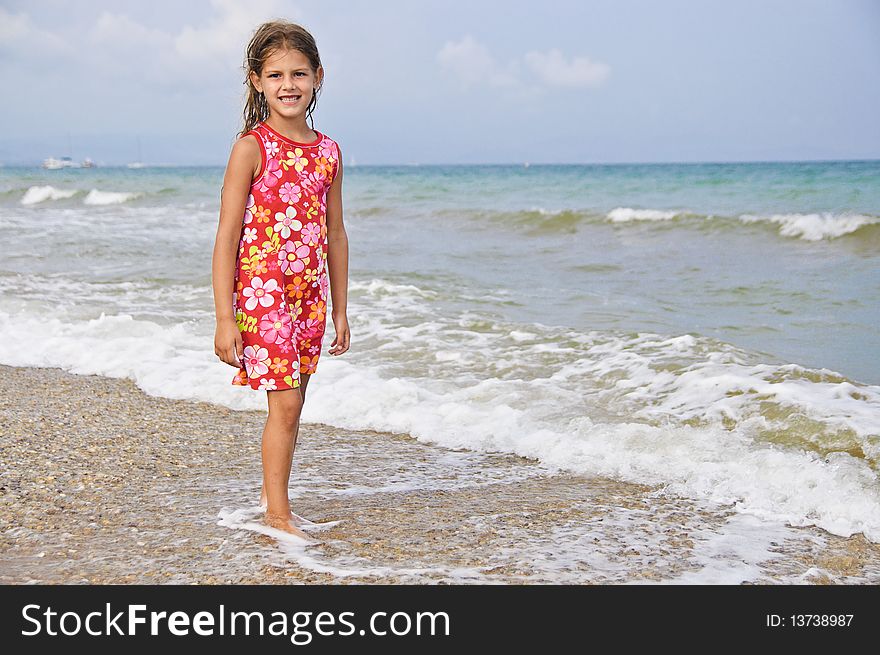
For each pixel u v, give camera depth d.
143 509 3.36
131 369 5.78
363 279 8.97
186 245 11.86
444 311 7.29
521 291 8.29
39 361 6.14
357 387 5.12
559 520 3.26
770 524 3.23
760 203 16.02
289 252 2.94
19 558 2.91
